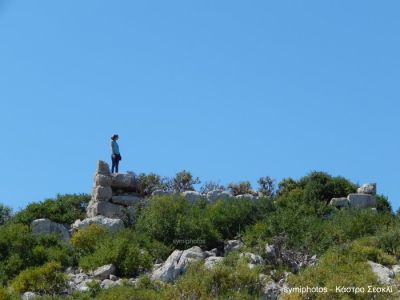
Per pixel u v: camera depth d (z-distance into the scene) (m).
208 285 36.34
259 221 46.12
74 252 43.84
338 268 38.03
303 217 46.44
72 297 36.72
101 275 39.88
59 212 50.97
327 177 53.53
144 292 36.00
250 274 36.88
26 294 37.56
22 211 51.06
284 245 41.12
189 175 54.34
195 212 47.31
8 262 42.41
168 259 40.50
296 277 37.28
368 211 48.03
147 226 46.03
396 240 42.66
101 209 49.84
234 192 54.88
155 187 52.47
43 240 44.69
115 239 43.84
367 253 40.62
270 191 54.94
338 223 45.97
